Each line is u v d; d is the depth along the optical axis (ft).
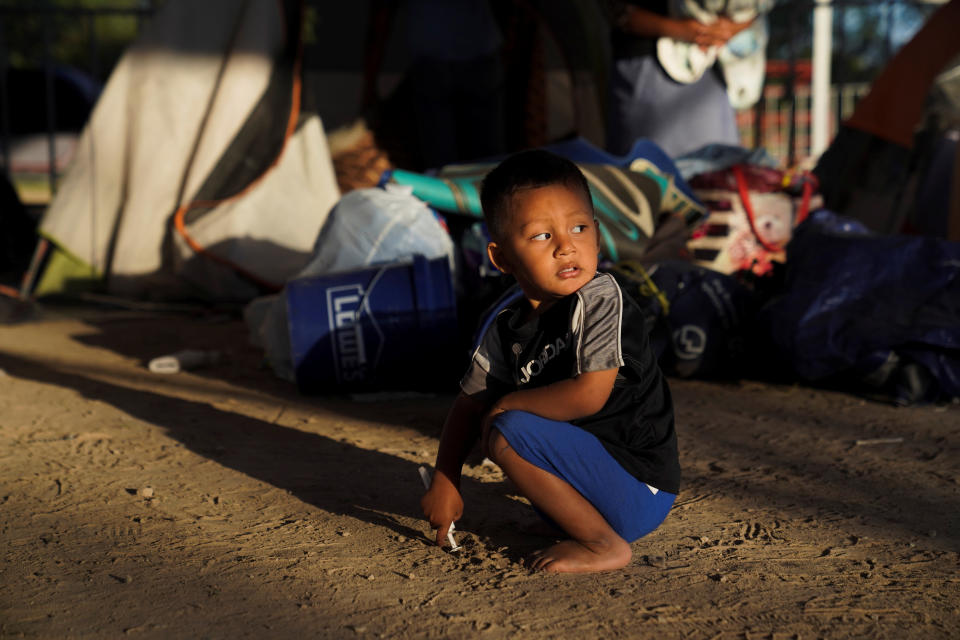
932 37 22.38
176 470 10.05
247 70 22.70
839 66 30.91
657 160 17.70
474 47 23.67
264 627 6.37
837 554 7.69
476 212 15.10
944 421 12.15
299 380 13.37
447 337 13.23
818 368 13.65
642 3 20.56
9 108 44.83
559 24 28.04
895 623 6.40
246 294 22.25
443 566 7.42
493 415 7.16
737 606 6.67
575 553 7.27
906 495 9.25
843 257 13.99
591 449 6.97
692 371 14.65
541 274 6.80
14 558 7.61
